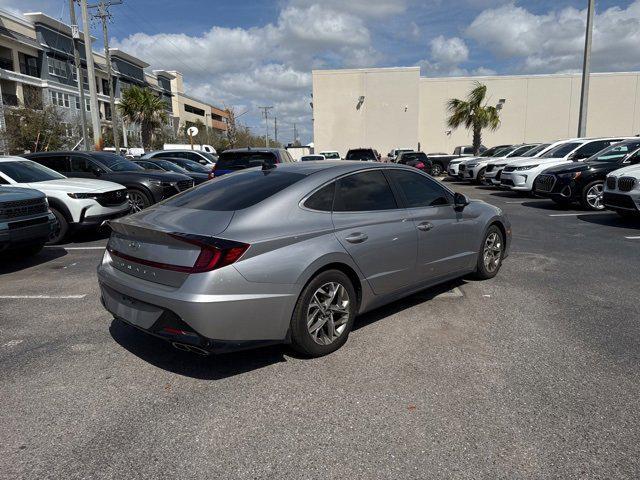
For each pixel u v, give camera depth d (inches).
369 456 101.0
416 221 176.2
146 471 97.7
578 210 466.9
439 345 155.4
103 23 1041.5
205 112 3580.2
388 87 1444.4
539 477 93.7
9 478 96.2
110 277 145.4
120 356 152.1
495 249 228.2
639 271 240.5
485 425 111.0
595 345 153.1
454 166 935.0
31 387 133.2
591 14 712.4
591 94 1461.6
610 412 115.4
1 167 340.2
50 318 187.2
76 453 104.0
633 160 434.6
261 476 95.5
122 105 1562.5
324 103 1464.1
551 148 603.8
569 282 223.1
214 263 122.6
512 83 1461.6
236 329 126.2
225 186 161.8
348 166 166.7
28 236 264.8
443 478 94.0
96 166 439.5
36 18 1664.6
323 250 141.4
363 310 161.6
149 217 147.4
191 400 125.0
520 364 140.9
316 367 141.8
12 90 1569.9
